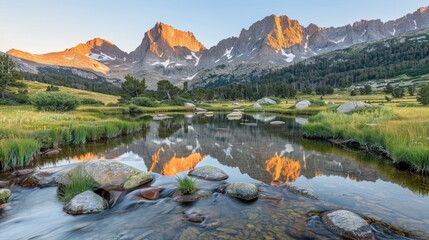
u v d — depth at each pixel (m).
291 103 106.81
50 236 6.19
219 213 7.18
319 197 8.54
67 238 6.06
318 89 178.88
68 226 6.69
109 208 7.88
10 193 8.98
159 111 81.31
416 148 12.24
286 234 5.95
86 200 7.80
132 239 5.86
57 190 9.47
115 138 24.70
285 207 7.59
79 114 41.25
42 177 10.48
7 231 6.50
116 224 6.70
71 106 50.72
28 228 6.63
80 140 21.27
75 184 9.08
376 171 12.15
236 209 7.45
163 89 135.75
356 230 5.93
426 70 184.50
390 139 14.86
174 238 5.84
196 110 86.50
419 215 7.08
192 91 156.62
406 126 16.91
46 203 8.28
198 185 9.79
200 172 11.27
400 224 6.50
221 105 112.50
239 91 171.38
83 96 121.12
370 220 6.69
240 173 11.99
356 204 7.88
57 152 17.55
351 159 14.93
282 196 8.59
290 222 6.57
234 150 18.28
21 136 16.78
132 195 8.71
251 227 6.30
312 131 24.02
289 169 12.70
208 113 69.06
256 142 21.83
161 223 6.66
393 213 7.20
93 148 19.34
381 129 17.05
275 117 52.06
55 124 23.66
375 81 198.75
